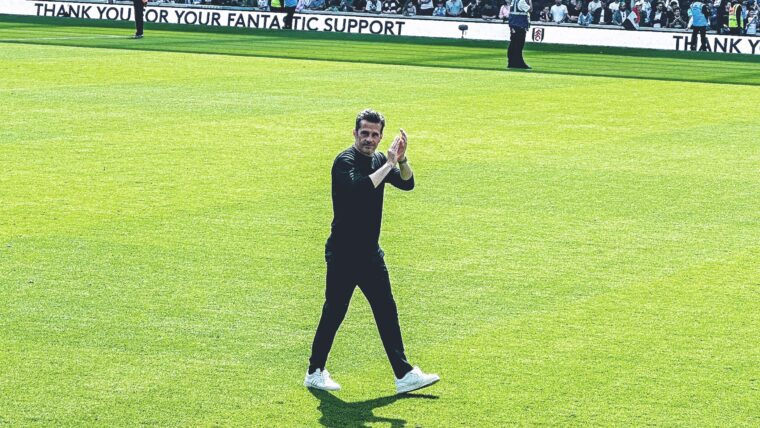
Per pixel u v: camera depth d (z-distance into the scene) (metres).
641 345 12.63
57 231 16.88
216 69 39.53
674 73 43.59
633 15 63.56
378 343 12.61
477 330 13.03
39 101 29.92
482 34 61.03
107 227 17.16
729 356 12.34
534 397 11.12
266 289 14.39
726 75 43.22
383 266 11.05
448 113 29.89
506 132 26.92
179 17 65.94
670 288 14.76
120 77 36.06
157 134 25.22
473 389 11.30
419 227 17.61
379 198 10.82
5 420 10.31
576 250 16.52
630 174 22.20
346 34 60.94
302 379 11.50
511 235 17.27
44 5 67.81
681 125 28.84
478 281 14.89
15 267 15.04
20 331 12.66
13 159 22.06
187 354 12.10
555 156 23.88
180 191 19.66
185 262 15.45
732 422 10.59
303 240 16.73
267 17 64.50
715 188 21.09
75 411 10.56
